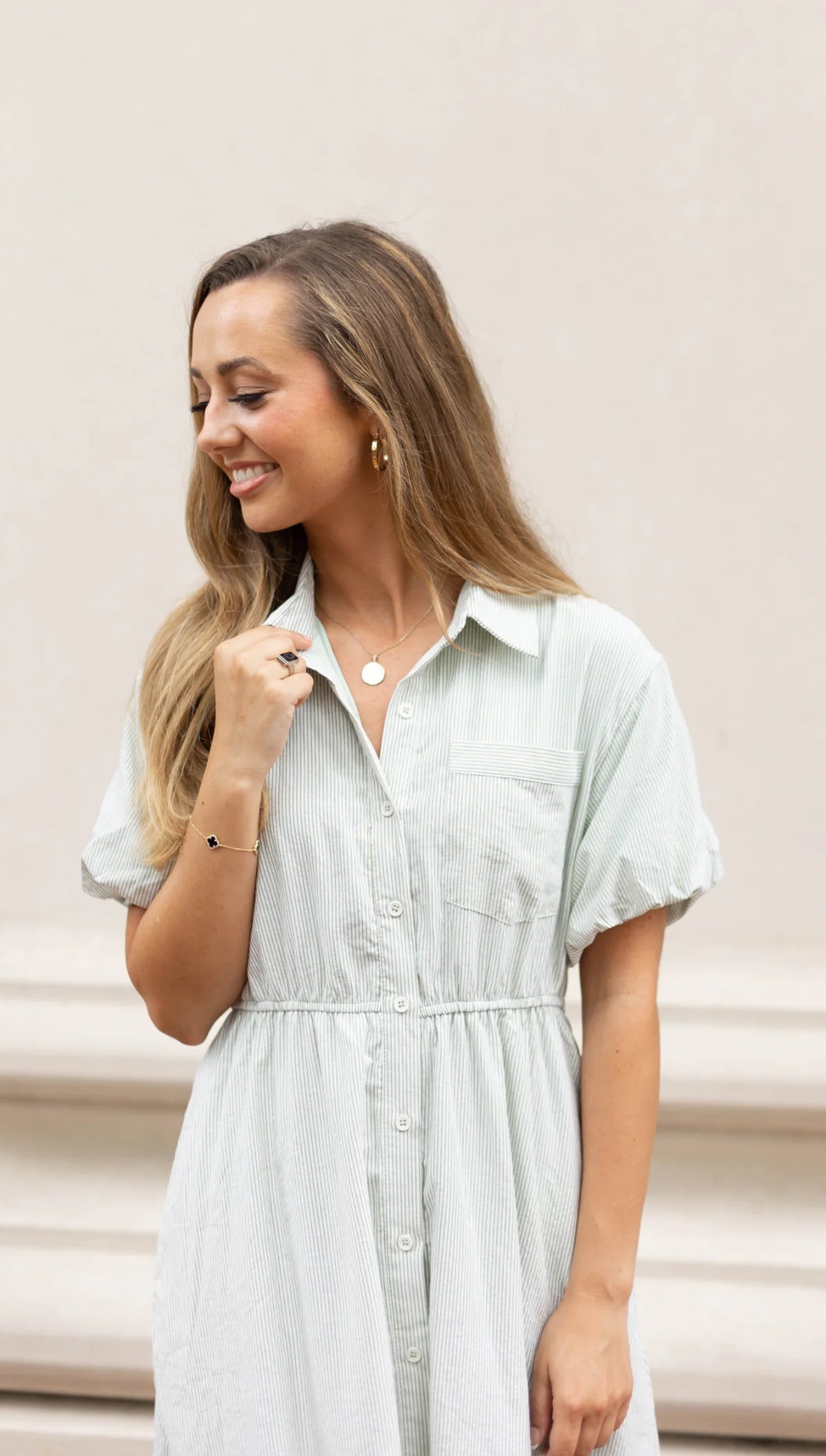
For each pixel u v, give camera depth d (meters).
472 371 1.36
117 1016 2.16
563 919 1.27
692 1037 2.06
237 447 1.23
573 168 2.27
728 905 2.22
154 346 2.36
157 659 1.37
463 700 1.25
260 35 2.33
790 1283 1.96
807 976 2.15
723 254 2.23
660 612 2.25
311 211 2.32
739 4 2.23
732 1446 1.98
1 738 2.38
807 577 2.22
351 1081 1.18
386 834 1.21
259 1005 1.26
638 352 2.25
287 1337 1.19
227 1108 1.25
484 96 2.28
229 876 1.21
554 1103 1.23
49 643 2.38
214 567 1.37
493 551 1.31
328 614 1.35
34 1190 2.15
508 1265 1.16
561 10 2.26
